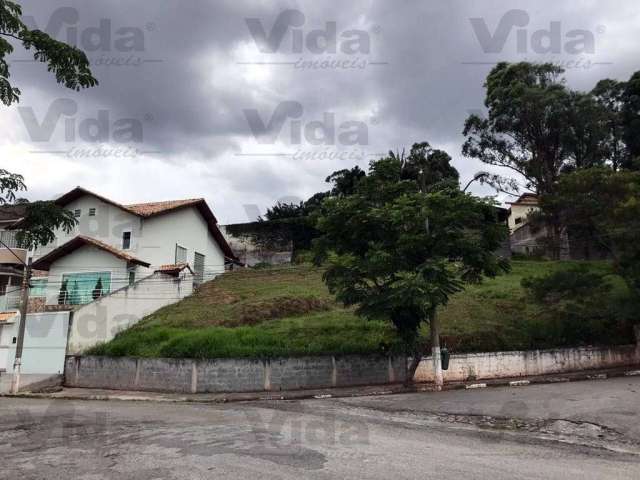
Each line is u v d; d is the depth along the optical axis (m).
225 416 11.56
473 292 25.27
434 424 10.80
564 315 21.03
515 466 7.21
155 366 17.33
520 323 20.69
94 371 18.58
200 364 16.77
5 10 6.41
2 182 6.31
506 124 36.97
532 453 8.17
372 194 16.52
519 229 45.47
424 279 14.38
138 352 18.41
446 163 30.86
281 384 16.72
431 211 15.09
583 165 36.88
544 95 34.56
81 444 8.41
